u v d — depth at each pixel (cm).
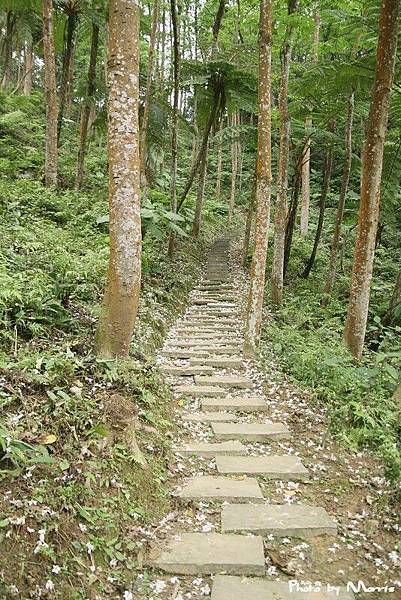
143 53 1778
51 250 660
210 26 1825
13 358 395
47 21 998
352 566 294
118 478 326
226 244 1619
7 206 859
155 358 634
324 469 397
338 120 1145
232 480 379
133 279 436
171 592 268
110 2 405
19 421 320
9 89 1952
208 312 926
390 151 881
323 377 550
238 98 1277
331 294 1059
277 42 1020
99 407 365
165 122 1180
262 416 496
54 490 283
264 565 287
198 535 315
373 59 712
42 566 244
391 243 1481
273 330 754
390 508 340
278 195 969
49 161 1062
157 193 1259
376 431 427
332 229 1620
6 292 445
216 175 2592
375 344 800
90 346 456
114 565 273
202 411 507
